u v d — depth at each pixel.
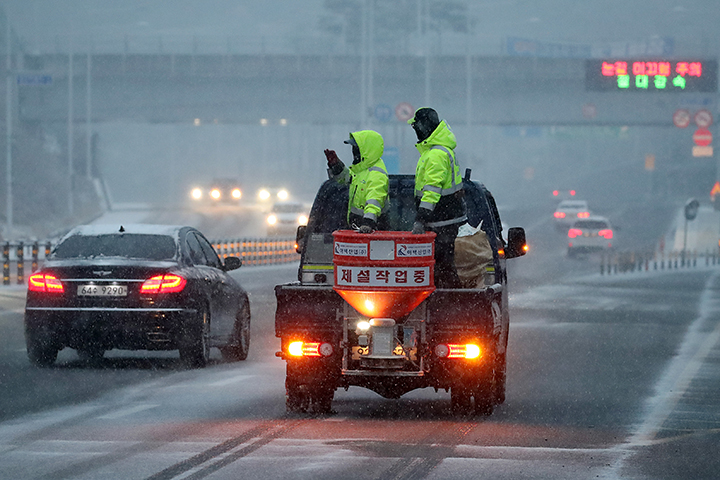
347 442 33.41
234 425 36.50
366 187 38.47
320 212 40.69
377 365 36.56
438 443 33.44
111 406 40.69
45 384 46.56
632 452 32.62
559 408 41.66
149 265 50.97
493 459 31.08
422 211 36.78
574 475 29.19
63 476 28.45
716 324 83.25
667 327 80.62
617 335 74.00
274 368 53.03
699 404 43.25
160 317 50.47
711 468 30.48
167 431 35.25
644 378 51.84
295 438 34.06
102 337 50.66
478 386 37.78
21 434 34.66
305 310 37.34
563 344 67.81
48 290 50.84
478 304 36.88
